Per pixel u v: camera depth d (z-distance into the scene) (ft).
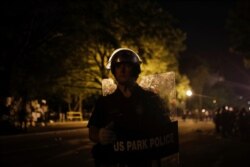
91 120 11.28
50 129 100.89
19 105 91.81
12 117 88.38
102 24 112.27
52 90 129.29
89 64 128.16
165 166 11.21
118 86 11.24
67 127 111.65
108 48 123.44
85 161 47.78
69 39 109.09
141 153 10.75
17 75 111.14
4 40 89.51
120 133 10.78
